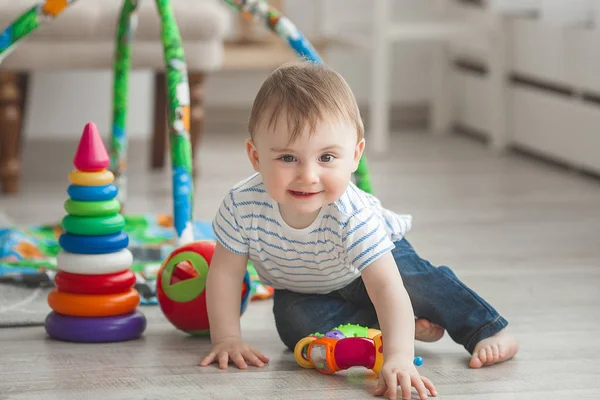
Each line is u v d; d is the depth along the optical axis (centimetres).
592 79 330
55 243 231
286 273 157
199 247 169
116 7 282
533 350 163
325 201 143
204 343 168
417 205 292
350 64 426
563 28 345
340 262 151
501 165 359
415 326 161
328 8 416
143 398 139
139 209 282
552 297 197
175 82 190
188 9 284
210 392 142
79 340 167
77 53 282
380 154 377
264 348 165
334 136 141
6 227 251
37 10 194
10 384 145
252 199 152
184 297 167
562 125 351
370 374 150
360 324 164
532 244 245
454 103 430
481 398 140
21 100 330
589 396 141
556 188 319
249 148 148
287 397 139
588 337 171
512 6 363
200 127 295
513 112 385
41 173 331
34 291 196
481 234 256
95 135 168
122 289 169
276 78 145
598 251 238
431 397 139
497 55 382
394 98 436
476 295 158
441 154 378
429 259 229
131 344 167
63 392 142
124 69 225
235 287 158
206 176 330
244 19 383
